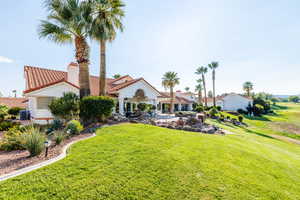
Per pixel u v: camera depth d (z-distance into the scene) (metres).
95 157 5.44
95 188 3.71
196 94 68.69
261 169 6.19
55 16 12.49
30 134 6.22
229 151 7.75
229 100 60.41
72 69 20.38
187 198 3.64
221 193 3.96
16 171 4.37
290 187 5.07
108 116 13.34
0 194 3.33
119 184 3.93
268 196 4.20
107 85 23.28
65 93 13.29
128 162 5.16
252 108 53.88
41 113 14.16
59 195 3.40
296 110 76.69
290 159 9.55
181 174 4.68
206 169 5.19
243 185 4.53
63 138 7.77
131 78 26.69
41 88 13.73
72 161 5.05
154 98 23.30
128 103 26.73
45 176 4.11
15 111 25.36
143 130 10.27
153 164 5.14
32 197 3.30
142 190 3.78
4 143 6.82
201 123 17.55
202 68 51.34
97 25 14.17
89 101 12.22
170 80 38.50
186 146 7.52
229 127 22.06
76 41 13.53
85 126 11.52
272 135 22.64
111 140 7.66
